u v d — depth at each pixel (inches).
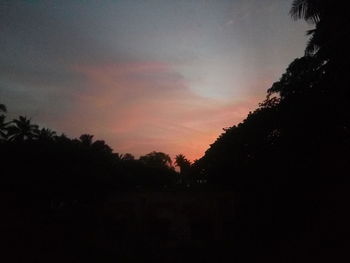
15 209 1113.4
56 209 1229.7
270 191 986.7
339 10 714.8
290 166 916.0
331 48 736.3
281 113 964.6
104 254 868.6
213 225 1272.1
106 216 1274.6
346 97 780.0
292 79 951.6
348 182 821.9
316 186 883.4
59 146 1222.9
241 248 874.8
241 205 1221.7
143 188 1327.5
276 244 839.7
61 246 927.0
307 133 880.3
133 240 1046.4
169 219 1290.6
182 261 853.8
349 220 776.9
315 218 851.4
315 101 837.8
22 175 1114.1
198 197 1314.0
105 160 1332.4
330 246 705.6
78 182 1186.6
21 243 917.2
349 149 835.4
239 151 1219.2
